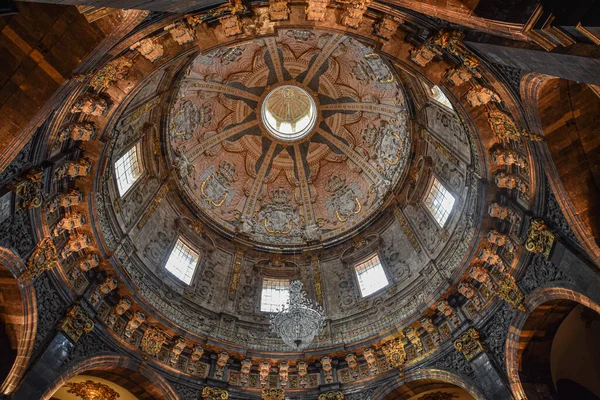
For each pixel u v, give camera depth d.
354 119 34.50
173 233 27.80
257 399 22.44
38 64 12.84
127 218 23.72
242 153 35.28
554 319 17.95
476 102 16.70
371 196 31.83
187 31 15.29
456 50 14.73
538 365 18.36
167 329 22.05
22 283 15.79
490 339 19.47
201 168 32.53
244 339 25.34
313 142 35.84
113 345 19.72
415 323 22.44
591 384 19.02
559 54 10.52
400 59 16.86
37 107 13.25
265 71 34.47
